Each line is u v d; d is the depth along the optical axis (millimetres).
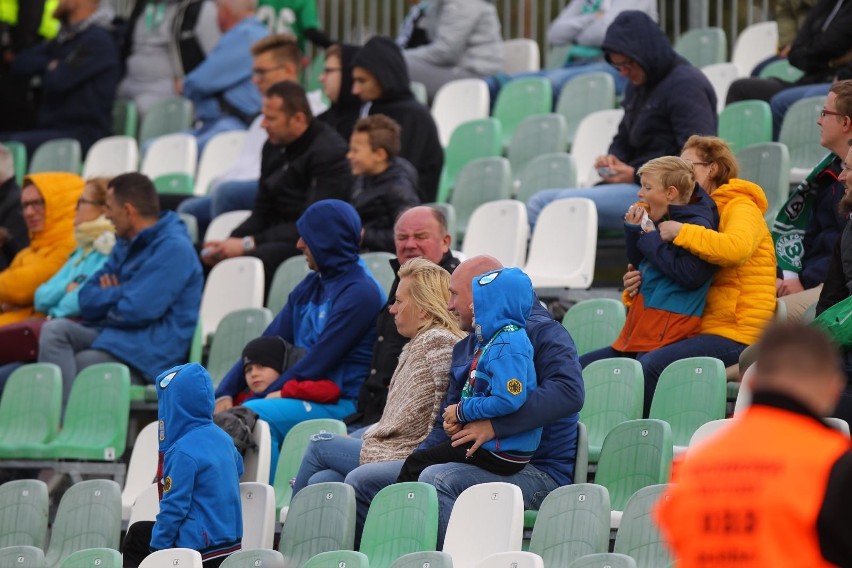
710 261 26797
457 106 45531
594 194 34500
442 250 28875
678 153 33344
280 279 36031
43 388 33000
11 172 41062
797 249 28859
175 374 24594
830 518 13016
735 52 46188
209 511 24141
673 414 25906
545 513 22500
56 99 50250
